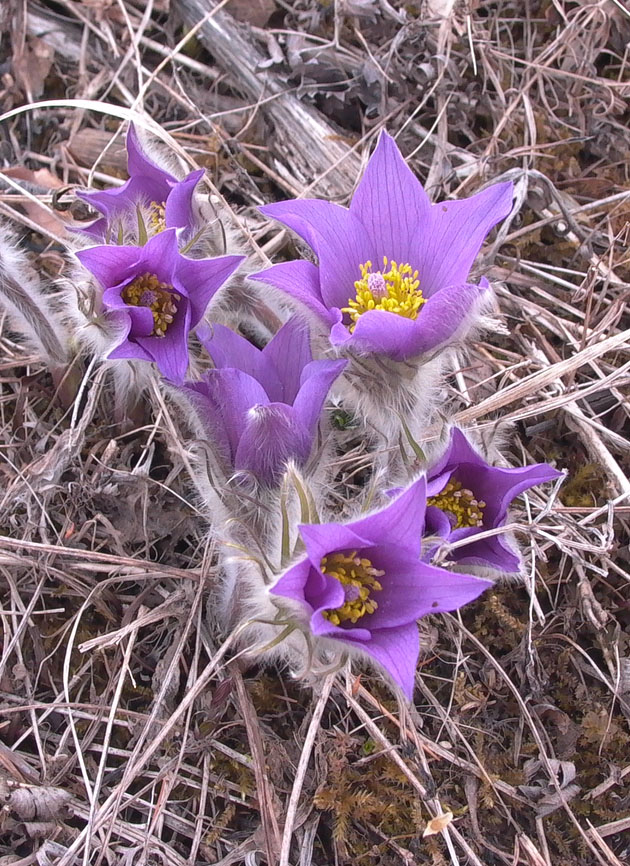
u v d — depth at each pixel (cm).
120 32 36
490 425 28
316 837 24
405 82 34
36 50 35
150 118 32
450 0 34
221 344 23
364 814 24
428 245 24
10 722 25
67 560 27
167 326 24
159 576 26
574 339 31
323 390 22
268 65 34
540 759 25
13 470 29
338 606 18
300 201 24
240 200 33
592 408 30
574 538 27
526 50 36
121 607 27
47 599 27
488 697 26
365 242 24
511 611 27
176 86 35
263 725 26
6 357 31
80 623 27
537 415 30
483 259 31
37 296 28
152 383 27
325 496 26
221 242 28
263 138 34
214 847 24
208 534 26
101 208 26
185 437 28
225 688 25
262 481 22
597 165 35
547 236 33
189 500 28
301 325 23
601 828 25
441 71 34
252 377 22
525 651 26
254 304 29
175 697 26
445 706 26
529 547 27
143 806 24
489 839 25
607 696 26
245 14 35
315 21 35
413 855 24
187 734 24
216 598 26
